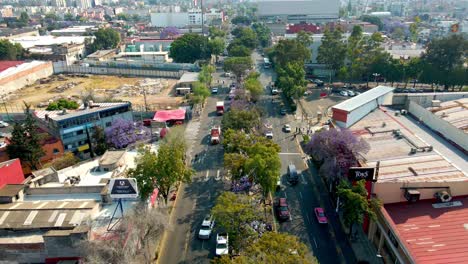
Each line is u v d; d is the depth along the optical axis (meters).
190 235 63.47
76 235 49.50
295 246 45.44
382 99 96.75
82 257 50.03
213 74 184.62
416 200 57.59
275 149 74.62
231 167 72.12
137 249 52.75
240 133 83.19
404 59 156.00
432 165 64.50
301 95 127.00
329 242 61.38
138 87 163.25
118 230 51.66
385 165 65.31
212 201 73.25
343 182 61.16
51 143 90.25
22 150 80.69
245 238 53.59
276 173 67.44
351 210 56.75
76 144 94.69
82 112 96.12
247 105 111.50
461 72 135.00
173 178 65.38
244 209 55.69
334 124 85.00
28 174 82.50
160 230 55.97
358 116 87.06
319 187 78.38
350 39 154.00
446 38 140.62
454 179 59.28
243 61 156.62
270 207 71.00
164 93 154.00
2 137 109.31
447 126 77.62
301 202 72.88
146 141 96.44
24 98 150.38
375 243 60.12
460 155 70.12
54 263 51.06
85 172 72.88
